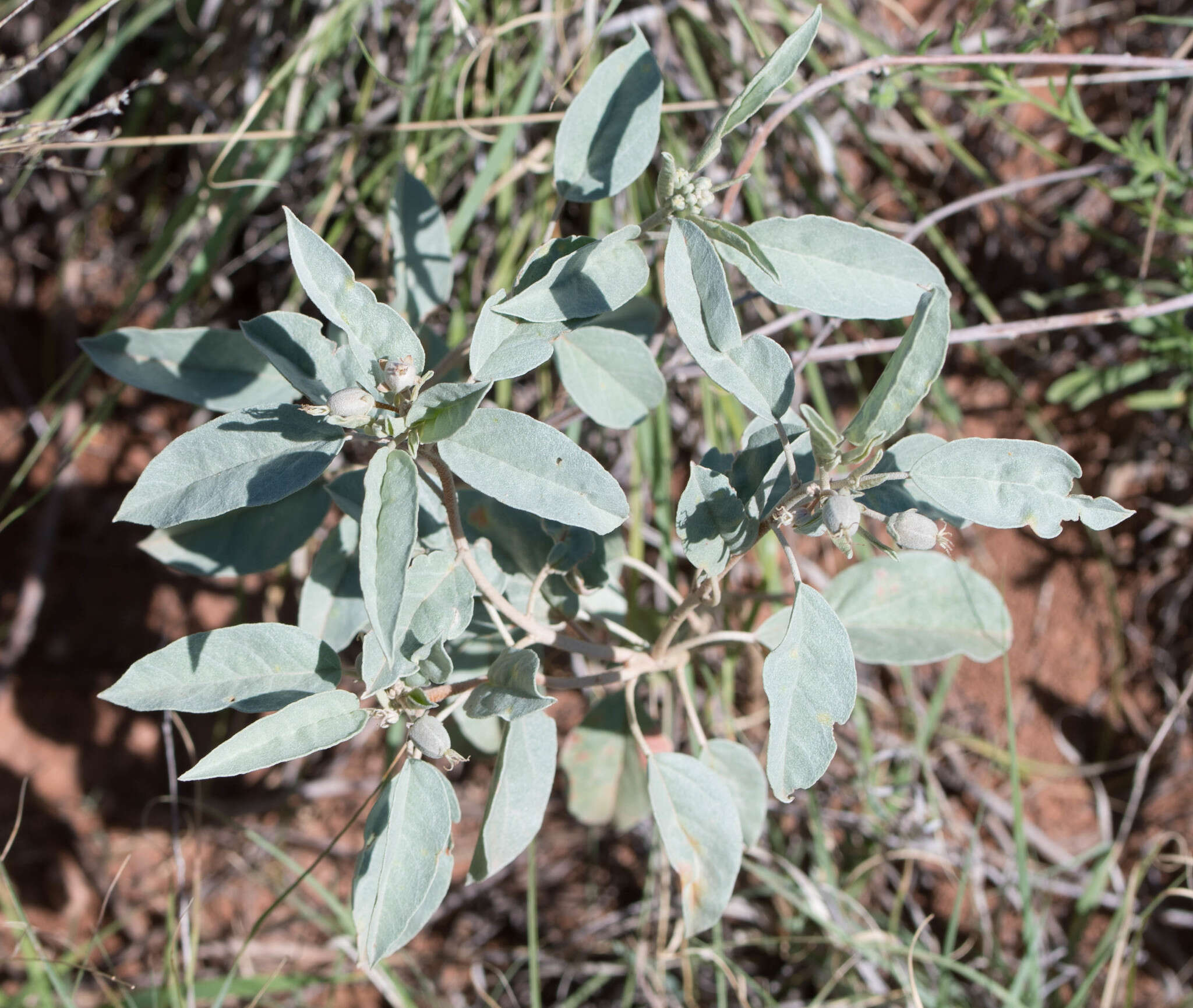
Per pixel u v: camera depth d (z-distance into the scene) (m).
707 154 0.30
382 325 0.29
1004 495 0.29
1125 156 0.41
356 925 0.30
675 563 0.46
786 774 0.29
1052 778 0.54
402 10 0.48
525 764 0.32
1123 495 0.53
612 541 0.35
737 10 0.40
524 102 0.43
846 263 0.31
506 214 0.48
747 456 0.31
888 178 0.53
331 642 0.34
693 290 0.29
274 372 0.35
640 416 0.34
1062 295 0.50
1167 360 0.47
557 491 0.28
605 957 0.53
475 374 0.29
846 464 0.29
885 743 0.53
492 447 0.29
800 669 0.29
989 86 0.41
